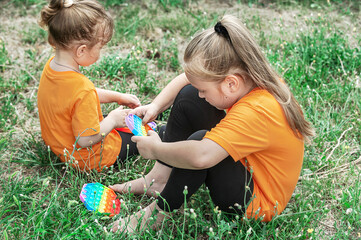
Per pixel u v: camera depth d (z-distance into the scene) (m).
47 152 2.79
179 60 3.81
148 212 2.28
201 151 1.94
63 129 2.52
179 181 2.13
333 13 4.46
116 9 4.48
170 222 2.37
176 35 4.13
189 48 1.97
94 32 2.32
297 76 3.52
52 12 2.27
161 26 4.25
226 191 2.12
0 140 2.60
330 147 2.93
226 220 2.31
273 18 4.41
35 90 3.44
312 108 3.20
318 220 2.33
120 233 2.17
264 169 2.12
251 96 1.98
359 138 3.01
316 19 4.38
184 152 1.98
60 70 2.40
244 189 2.13
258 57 1.97
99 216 2.28
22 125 3.00
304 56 3.68
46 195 2.54
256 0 4.62
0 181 2.60
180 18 4.30
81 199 2.38
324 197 2.55
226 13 4.45
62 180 2.58
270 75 2.00
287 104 2.01
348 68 3.65
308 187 2.56
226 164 2.09
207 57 1.91
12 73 3.57
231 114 1.96
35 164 2.74
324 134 2.98
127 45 3.99
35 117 3.20
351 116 3.19
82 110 2.40
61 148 2.59
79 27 2.27
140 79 3.48
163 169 2.52
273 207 2.19
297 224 2.29
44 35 4.04
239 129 1.92
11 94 3.35
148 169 2.72
